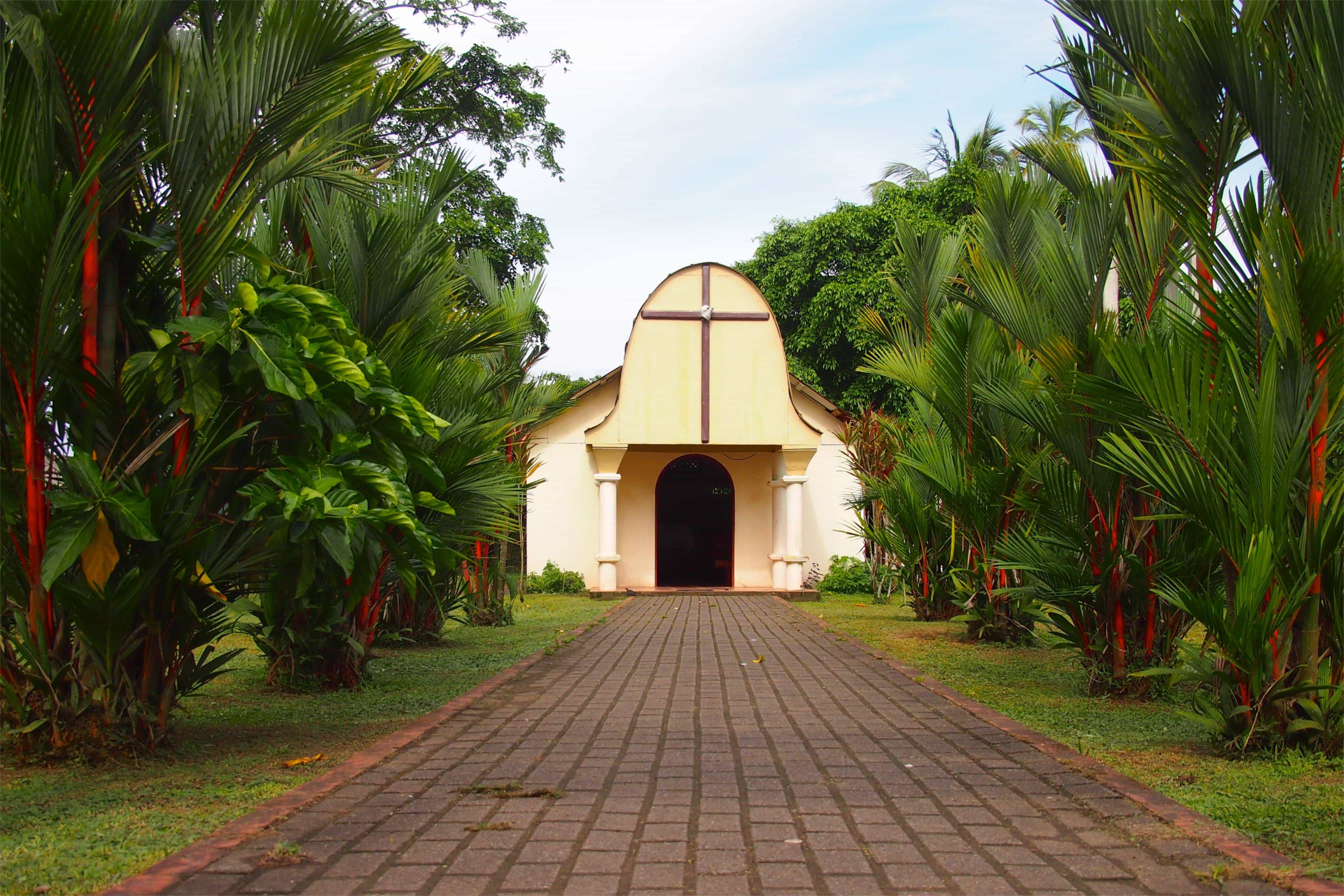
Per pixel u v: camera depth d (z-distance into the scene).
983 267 8.18
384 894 3.46
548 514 21.19
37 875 3.59
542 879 3.62
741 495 21.81
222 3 5.56
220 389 5.40
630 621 14.88
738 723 6.74
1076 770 5.28
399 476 5.98
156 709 5.62
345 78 5.62
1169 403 5.55
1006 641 11.36
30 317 4.88
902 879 3.62
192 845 3.96
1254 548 5.28
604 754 5.76
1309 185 5.29
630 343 19.97
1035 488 10.33
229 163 5.46
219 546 5.66
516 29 19.89
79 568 5.26
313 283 7.95
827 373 28.16
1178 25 5.44
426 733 6.38
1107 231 7.44
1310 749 5.46
